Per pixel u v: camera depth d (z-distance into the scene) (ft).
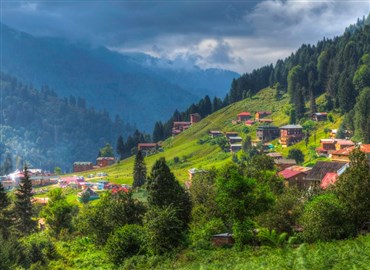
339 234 177.47
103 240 258.78
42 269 212.84
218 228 221.25
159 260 204.64
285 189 284.20
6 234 320.70
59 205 351.46
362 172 187.42
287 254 137.28
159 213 221.46
